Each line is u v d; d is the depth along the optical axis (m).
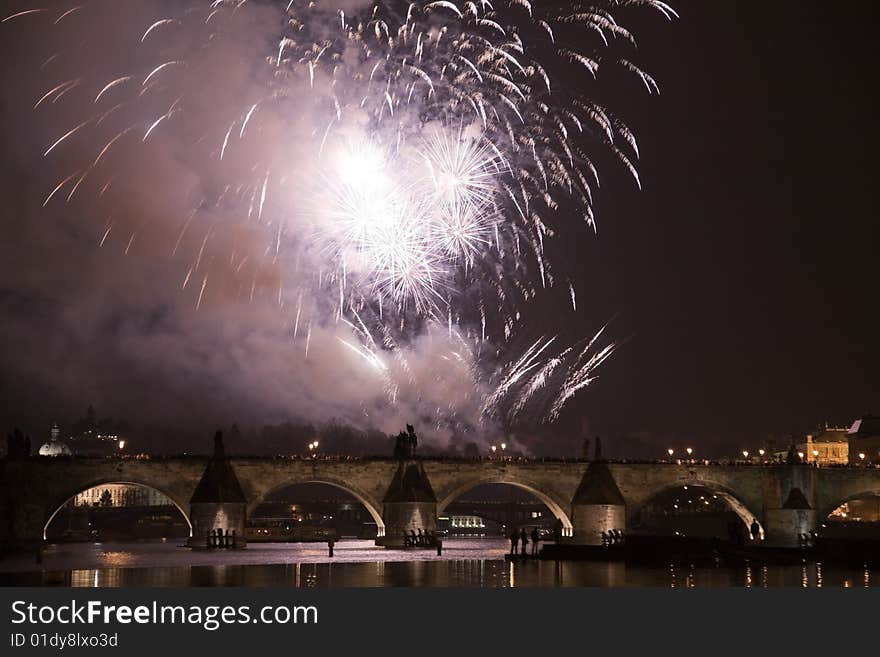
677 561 103.75
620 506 152.00
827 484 172.38
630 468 164.50
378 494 154.12
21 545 137.50
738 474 169.00
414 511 150.38
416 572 90.69
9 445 139.75
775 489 168.50
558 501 160.88
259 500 148.75
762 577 83.19
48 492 139.88
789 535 165.88
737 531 112.69
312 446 159.88
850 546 101.06
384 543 150.62
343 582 79.56
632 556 106.75
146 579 84.50
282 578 84.44
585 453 165.88
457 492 157.38
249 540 196.62
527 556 112.00
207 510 141.25
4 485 138.00
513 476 159.38
